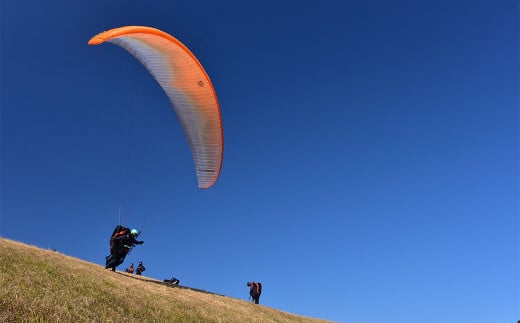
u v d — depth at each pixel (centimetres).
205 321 1753
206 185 2545
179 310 1752
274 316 2441
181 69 2267
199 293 2311
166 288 2111
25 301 1277
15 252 1694
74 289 1527
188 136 2502
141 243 2178
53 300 1359
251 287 2742
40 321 1207
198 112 2403
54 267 1678
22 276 1467
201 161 2509
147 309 1612
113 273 2027
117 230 2186
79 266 1873
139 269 2841
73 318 1292
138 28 2036
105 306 1480
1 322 1138
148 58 2295
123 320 1418
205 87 2298
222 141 2433
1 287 1318
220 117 2384
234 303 2358
